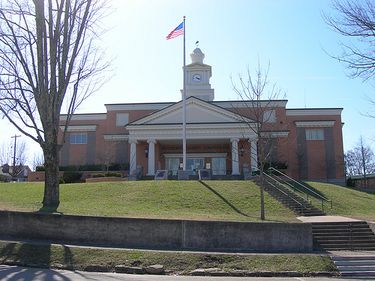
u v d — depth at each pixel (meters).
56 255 14.66
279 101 47.06
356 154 90.06
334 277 13.79
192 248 17.05
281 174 38.75
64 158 53.25
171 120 45.72
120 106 53.94
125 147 52.44
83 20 21.38
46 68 20.92
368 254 16.62
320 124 52.66
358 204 31.00
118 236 17.39
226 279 12.58
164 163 49.59
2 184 33.41
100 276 12.38
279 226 17.55
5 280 11.17
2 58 20.97
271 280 12.64
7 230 18.36
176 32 36.16
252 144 43.28
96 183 31.59
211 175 40.84
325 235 19.69
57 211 20.19
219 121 44.97
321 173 52.03
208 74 56.38
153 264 14.22
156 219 17.45
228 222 17.44
